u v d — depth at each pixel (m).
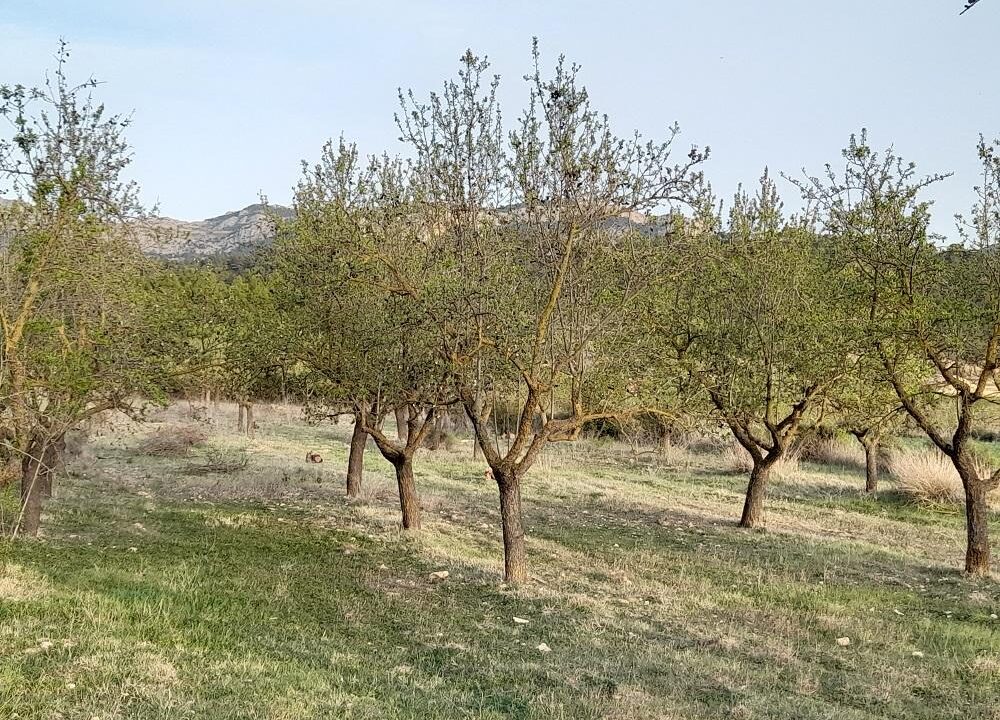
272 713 6.30
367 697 7.05
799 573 14.43
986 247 14.09
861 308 16.02
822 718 7.59
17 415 10.92
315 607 10.35
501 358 12.03
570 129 11.16
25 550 11.09
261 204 17.11
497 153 11.61
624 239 11.96
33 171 10.46
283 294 15.82
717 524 19.11
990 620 11.73
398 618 10.25
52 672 6.57
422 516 18.09
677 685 8.35
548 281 12.16
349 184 15.06
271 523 15.95
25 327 10.57
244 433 31.55
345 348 14.55
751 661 9.52
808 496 23.98
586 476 26.45
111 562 11.15
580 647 9.55
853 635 10.77
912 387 16.14
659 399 14.16
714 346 17.20
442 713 6.95
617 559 14.84
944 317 13.93
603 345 12.50
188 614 8.93
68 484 18.70
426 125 11.79
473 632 9.88
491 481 24.33
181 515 16.05
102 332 11.59
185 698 6.40
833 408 19.88
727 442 29.91
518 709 7.31
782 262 17.50
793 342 16.92
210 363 13.11
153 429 29.23
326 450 28.97
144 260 12.65
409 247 14.02
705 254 12.89
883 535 18.58
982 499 14.72
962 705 8.41
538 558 14.60
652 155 11.28
